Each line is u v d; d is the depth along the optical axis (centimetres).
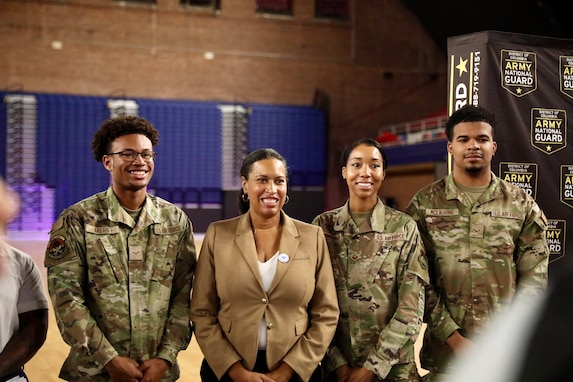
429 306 250
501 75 305
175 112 1405
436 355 247
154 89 1424
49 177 1330
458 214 249
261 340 212
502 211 247
